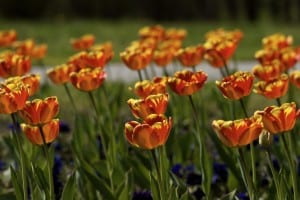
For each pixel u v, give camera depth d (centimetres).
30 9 3831
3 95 430
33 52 852
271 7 3928
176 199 454
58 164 639
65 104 1178
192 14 3859
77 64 631
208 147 802
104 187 519
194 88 504
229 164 583
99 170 593
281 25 3122
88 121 672
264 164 697
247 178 435
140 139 400
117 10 3953
